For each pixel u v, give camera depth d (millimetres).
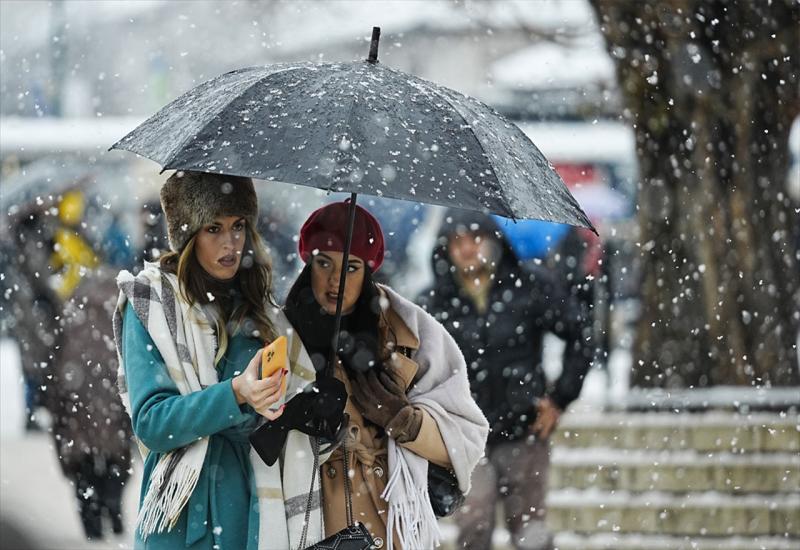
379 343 12883
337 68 11898
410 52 74062
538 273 20734
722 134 30266
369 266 12828
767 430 24297
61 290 28516
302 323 12742
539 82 56625
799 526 23375
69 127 50688
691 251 30234
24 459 29547
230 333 12031
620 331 39438
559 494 23922
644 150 30531
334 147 11125
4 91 76812
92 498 23344
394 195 10984
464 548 20531
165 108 12242
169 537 11758
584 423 24688
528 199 11664
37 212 29703
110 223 38844
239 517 11859
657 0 29750
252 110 11461
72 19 78188
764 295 30062
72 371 23531
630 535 23438
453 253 20594
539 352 20781
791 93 30188
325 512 12547
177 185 11883
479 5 44750
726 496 23766
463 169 11359
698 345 30016
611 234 45594
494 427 20562
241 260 12156
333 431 11938
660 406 25312
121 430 23516
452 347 13250
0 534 21109
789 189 30609
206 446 11719
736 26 29797
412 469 12703
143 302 11844
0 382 40281
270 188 45500
